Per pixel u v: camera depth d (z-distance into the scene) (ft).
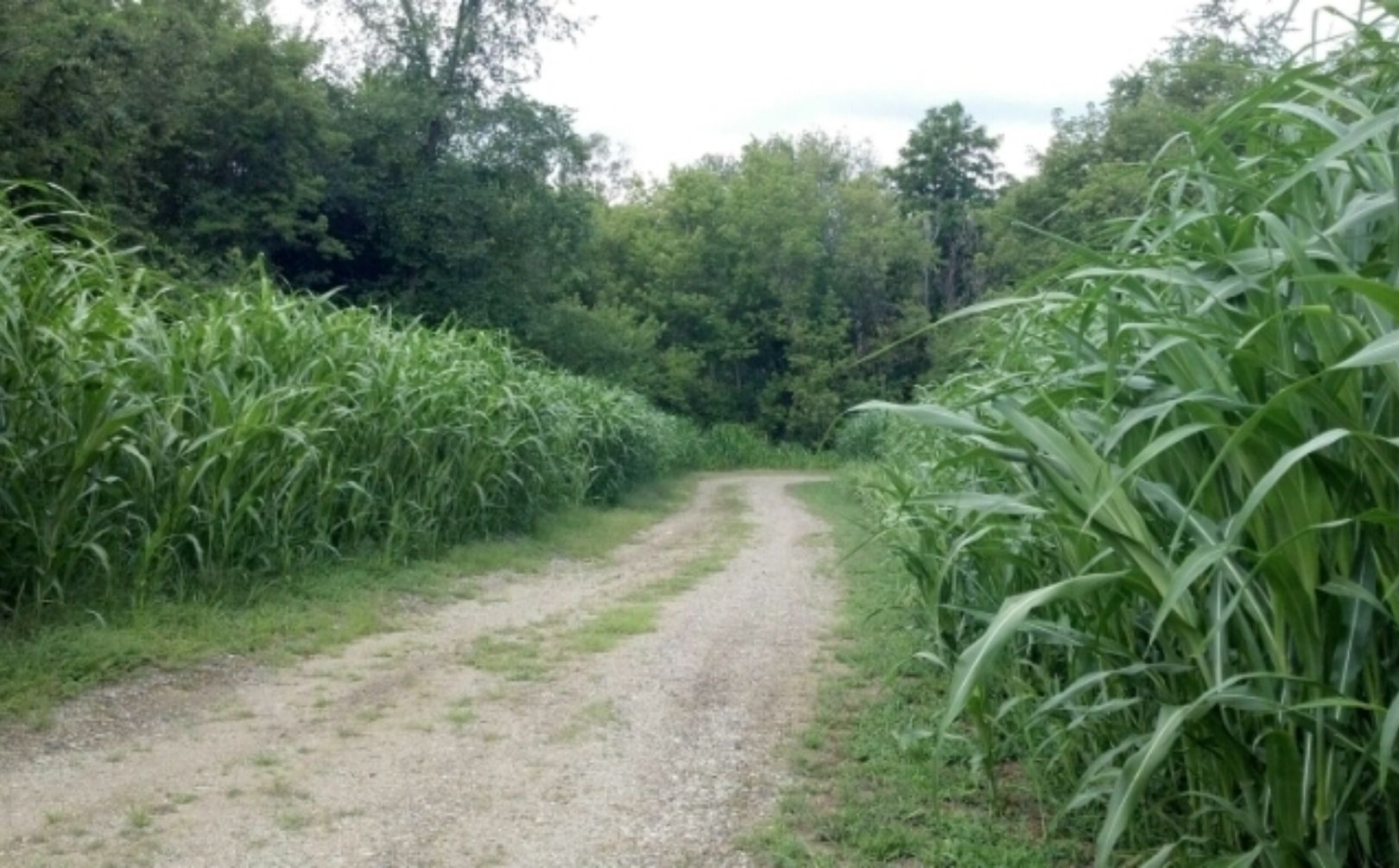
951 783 15.90
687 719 19.67
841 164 203.21
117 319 23.85
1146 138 79.92
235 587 26.68
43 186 23.07
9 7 50.19
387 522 34.50
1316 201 10.73
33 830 13.83
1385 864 10.23
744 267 158.61
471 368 39.86
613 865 13.28
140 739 17.62
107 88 55.88
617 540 47.65
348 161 90.74
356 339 33.68
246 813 14.69
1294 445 8.91
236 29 75.66
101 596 23.58
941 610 17.70
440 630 26.68
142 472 24.32
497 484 41.09
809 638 26.81
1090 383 11.38
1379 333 8.88
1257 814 10.41
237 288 31.45
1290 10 9.14
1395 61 9.05
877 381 150.20
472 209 96.48
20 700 18.34
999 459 11.30
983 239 161.27
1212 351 9.88
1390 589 8.69
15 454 20.84
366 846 13.69
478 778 16.33
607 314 132.77
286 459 28.30
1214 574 10.07
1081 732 14.20
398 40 97.40
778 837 13.98
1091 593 11.50
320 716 19.34
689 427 125.70
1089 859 13.17
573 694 21.20
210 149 73.87
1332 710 9.68
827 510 66.74
